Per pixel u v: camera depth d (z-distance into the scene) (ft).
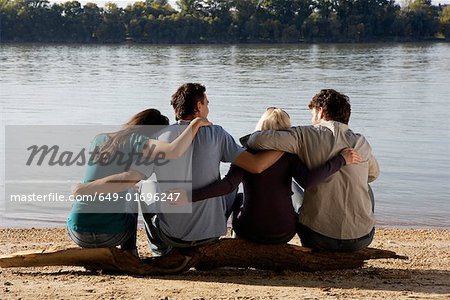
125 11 487.20
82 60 300.40
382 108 127.65
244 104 135.74
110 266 24.22
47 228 38.63
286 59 305.12
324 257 24.59
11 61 291.99
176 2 505.66
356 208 23.95
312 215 24.11
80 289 21.70
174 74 222.28
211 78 205.46
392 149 78.74
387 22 503.61
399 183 58.18
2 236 36.14
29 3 479.41
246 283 22.80
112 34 476.54
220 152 23.43
